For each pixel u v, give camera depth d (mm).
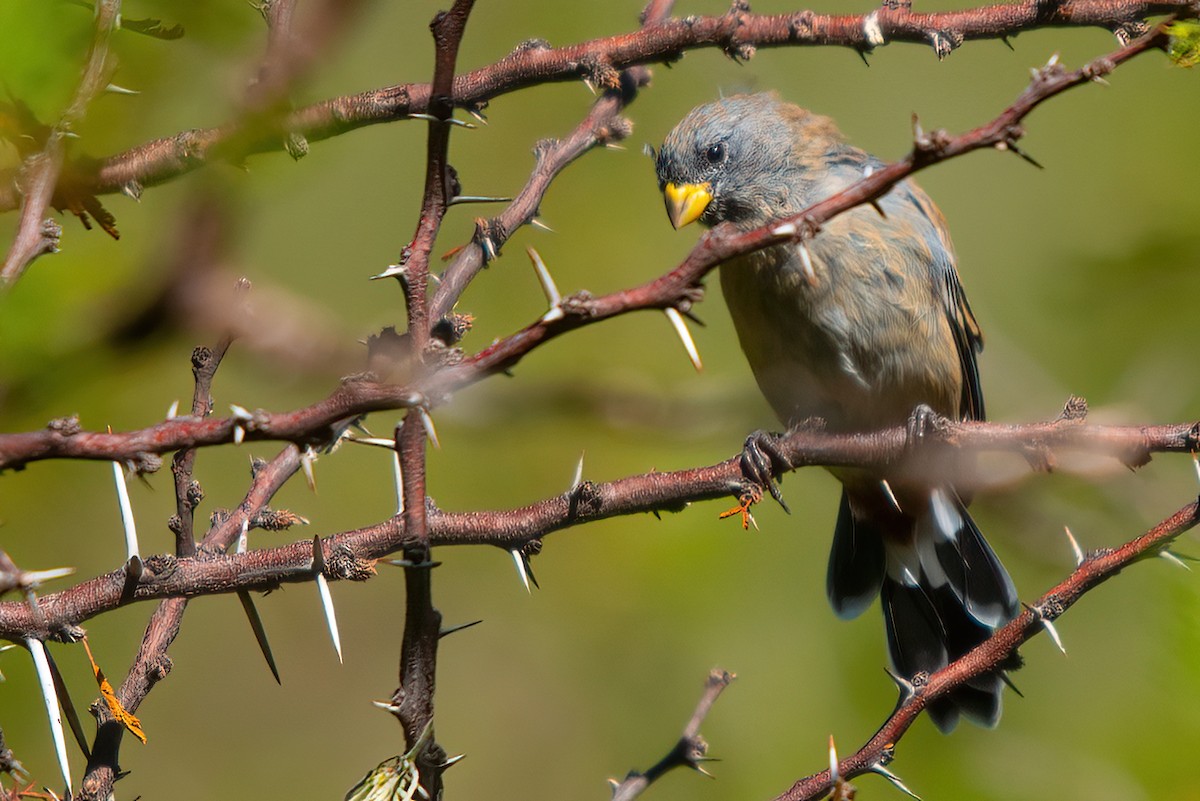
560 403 7191
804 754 10836
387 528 5707
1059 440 6305
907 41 7129
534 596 12195
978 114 14227
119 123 2916
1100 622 9312
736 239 3912
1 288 2531
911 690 5906
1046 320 11172
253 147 2762
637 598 11781
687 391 9898
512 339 3873
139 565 5250
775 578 11781
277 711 12453
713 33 7020
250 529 6277
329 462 12227
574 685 12117
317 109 3109
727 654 11469
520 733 12164
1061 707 9273
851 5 13289
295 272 9414
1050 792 8812
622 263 12711
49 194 3051
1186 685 5402
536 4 12125
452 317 6473
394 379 4203
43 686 4992
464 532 6051
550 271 12570
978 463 9250
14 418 2443
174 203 2457
